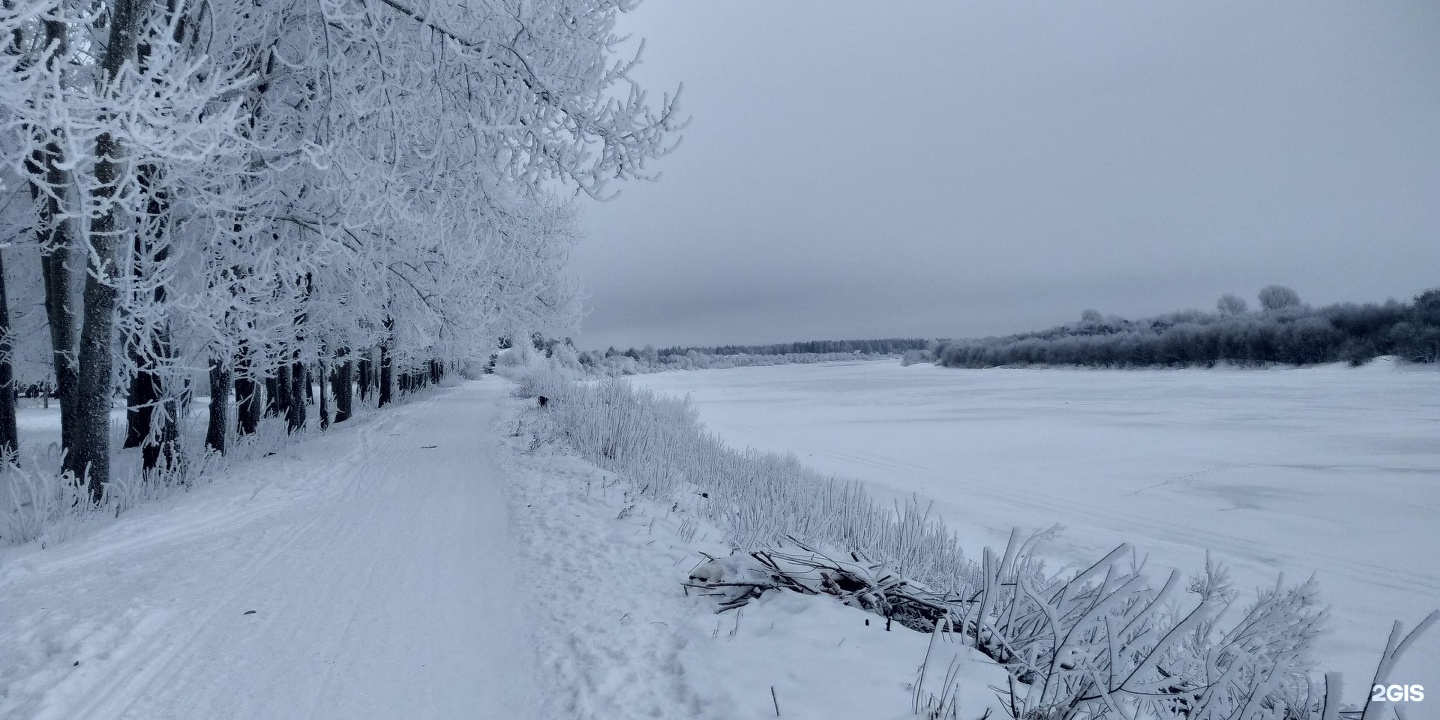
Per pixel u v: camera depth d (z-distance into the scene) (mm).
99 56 7125
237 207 6949
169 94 4039
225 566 5305
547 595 4594
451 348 17344
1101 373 71250
